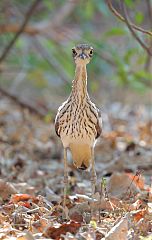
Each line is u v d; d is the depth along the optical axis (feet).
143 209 28.99
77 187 36.63
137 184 33.83
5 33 55.57
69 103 30.53
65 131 30.86
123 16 34.96
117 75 54.19
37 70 61.82
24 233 25.94
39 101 65.77
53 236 26.30
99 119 31.09
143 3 61.62
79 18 68.03
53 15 61.46
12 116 59.31
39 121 57.06
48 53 61.82
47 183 38.58
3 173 40.75
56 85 74.08
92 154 31.27
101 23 71.72
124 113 64.08
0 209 30.14
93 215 28.84
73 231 26.50
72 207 31.07
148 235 25.94
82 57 29.71
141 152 46.57
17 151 47.83
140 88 51.78
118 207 29.89
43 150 48.39
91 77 61.82
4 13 53.72
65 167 31.32
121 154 46.19
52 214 29.68
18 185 35.47
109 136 51.34
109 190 34.09
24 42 60.64
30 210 29.60
